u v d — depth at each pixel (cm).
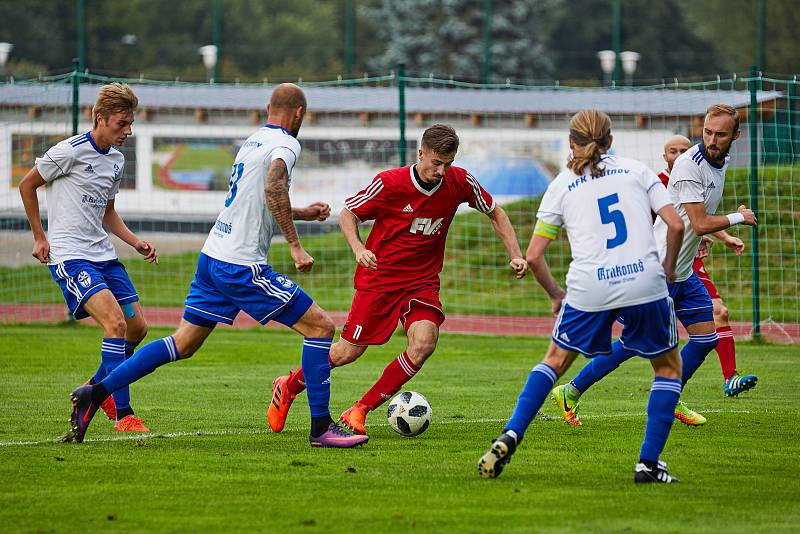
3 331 4881
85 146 2522
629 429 2550
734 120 2438
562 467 2081
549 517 1677
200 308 2320
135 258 7044
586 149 1927
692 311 2606
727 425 2620
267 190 2206
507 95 8862
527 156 8700
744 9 16700
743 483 1936
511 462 2134
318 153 8781
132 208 8750
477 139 8681
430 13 18188
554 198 1958
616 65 13188
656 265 1894
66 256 2520
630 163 1944
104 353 2488
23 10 18325
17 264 6731
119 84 2553
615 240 1895
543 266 1962
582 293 1905
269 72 18612
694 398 3111
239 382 3425
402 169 2414
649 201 1933
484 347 4584
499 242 6638
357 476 1981
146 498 1798
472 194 2448
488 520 1659
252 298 2283
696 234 2508
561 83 16275
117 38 19300
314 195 8769
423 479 1958
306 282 6469
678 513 1705
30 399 3000
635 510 1725
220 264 2286
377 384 2447
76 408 2294
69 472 2002
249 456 2180
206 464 2089
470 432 2525
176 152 8812
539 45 18475
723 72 19038
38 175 2500
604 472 2033
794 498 1816
